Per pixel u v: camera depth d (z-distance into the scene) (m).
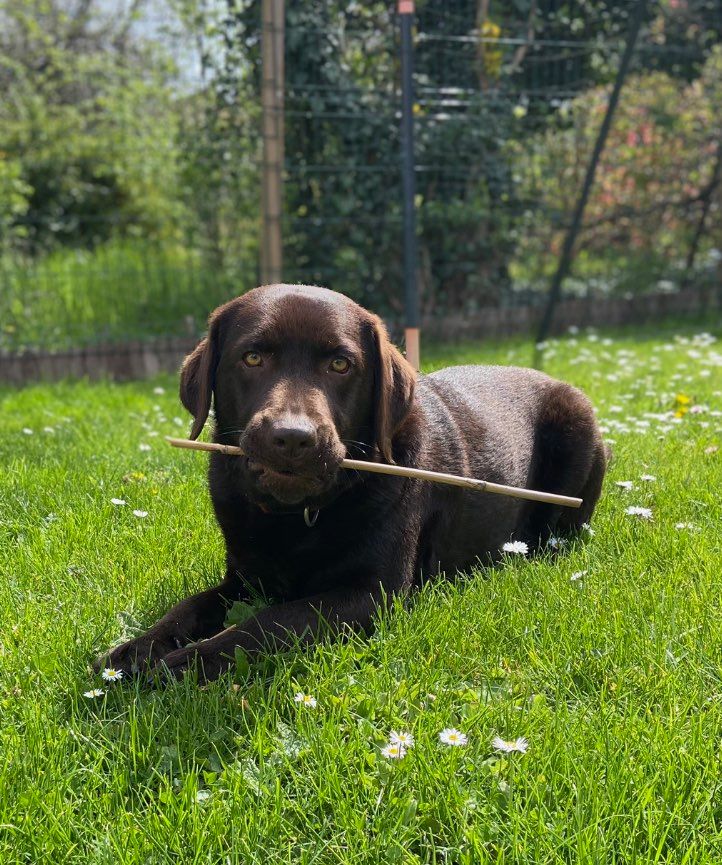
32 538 1.26
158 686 0.90
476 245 3.31
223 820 0.69
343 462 1.00
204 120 2.93
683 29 3.44
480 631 0.98
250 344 1.03
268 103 2.77
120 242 3.62
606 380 2.34
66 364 2.80
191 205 3.05
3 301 2.81
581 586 1.08
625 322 3.65
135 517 1.34
